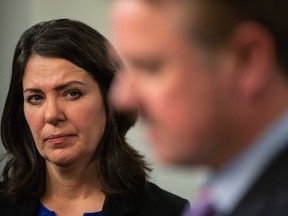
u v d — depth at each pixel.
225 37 0.59
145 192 2.16
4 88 3.60
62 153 1.94
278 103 0.61
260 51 0.59
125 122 2.09
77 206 2.06
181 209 2.13
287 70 0.60
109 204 2.05
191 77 0.60
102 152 2.08
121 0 0.62
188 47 0.59
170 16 0.59
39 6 3.46
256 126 0.62
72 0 3.35
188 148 0.62
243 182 0.64
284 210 0.58
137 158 2.17
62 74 1.90
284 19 0.59
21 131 2.16
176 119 0.61
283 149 0.61
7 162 2.27
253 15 0.59
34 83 1.92
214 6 0.59
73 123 1.93
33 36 1.97
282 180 0.60
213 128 0.61
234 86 0.60
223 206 0.66
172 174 3.08
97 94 1.98
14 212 2.10
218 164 0.65
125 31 0.61
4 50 3.60
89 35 1.95
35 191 2.12
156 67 0.61
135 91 0.63
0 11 3.57
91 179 2.08
